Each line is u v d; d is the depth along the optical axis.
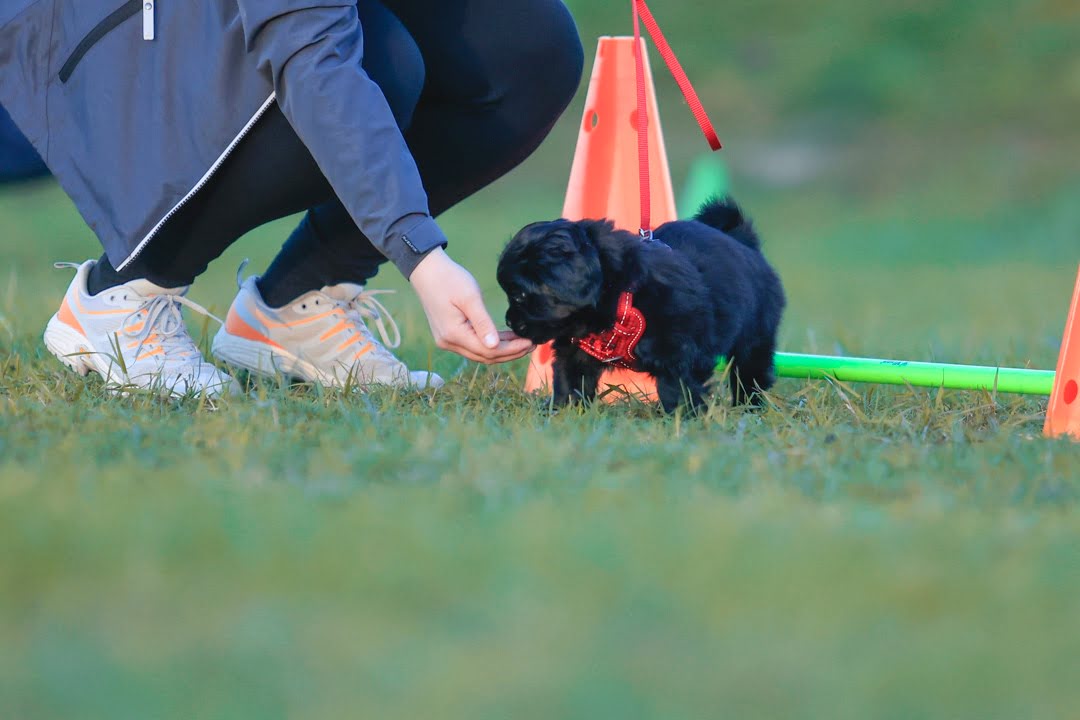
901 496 4.49
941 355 8.78
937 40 31.50
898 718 2.87
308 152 5.82
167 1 5.62
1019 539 3.90
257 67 5.39
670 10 33.03
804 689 2.96
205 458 4.77
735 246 6.73
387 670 3.03
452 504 4.11
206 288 13.30
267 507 3.98
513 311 5.93
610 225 6.04
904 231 23.05
